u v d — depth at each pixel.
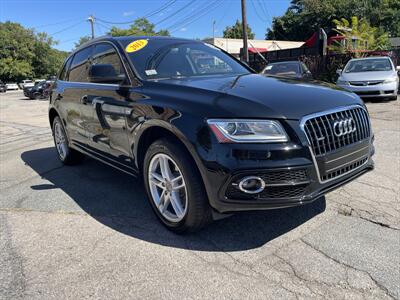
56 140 5.84
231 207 2.71
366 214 3.41
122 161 3.84
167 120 2.95
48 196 4.34
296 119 2.68
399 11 39.47
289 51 22.73
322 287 2.42
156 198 3.37
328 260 2.71
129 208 3.86
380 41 23.56
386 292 2.34
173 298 2.39
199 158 2.72
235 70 4.28
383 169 4.64
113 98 3.75
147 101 3.25
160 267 2.74
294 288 2.42
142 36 4.36
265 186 2.62
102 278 2.63
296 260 2.74
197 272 2.66
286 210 3.57
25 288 2.56
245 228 3.28
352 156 3.03
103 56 4.27
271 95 2.92
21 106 21.06
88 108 4.28
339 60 17.66
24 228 3.49
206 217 2.97
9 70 65.38
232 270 2.66
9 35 67.75
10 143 8.22
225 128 2.65
